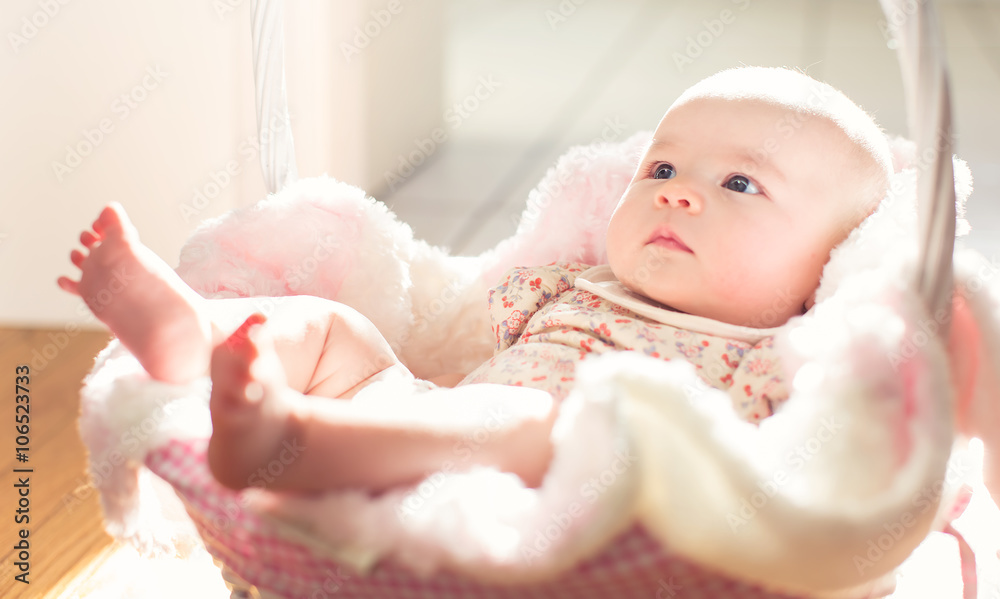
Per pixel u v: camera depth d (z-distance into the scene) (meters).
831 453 0.64
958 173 0.92
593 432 0.59
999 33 4.25
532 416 0.75
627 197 1.03
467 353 1.26
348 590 0.70
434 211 2.55
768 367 0.87
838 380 0.67
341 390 0.92
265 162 1.15
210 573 1.17
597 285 1.06
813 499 0.61
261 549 0.71
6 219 1.88
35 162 1.86
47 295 1.91
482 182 2.82
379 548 0.64
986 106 3.25
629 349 0.94
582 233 1.23
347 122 2.29
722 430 0.59
